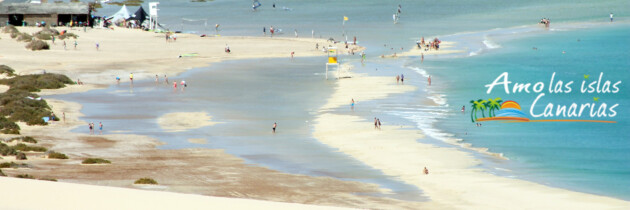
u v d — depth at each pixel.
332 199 77.00
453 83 195.75
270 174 92.00
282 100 167.25
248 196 76.06
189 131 127.62
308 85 193.12
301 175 92.25
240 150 110.69
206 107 156.62
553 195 84.44
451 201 79.56
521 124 138.12
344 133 126.12
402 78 195.50
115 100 166.25
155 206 26.28
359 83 195.50
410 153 108.94
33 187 28.91
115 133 124.12
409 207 75.00
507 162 104.38
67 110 149.88
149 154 104.94
